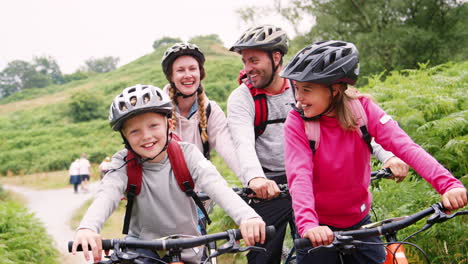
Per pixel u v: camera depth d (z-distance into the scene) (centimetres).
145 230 295
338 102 279
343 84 276
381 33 2030
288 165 282
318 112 279
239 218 259
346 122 278
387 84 798
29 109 9225
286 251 433
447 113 581
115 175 284
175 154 287
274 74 378
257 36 370
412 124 548
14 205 1038
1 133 6800
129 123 275
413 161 262
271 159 382
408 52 1983
